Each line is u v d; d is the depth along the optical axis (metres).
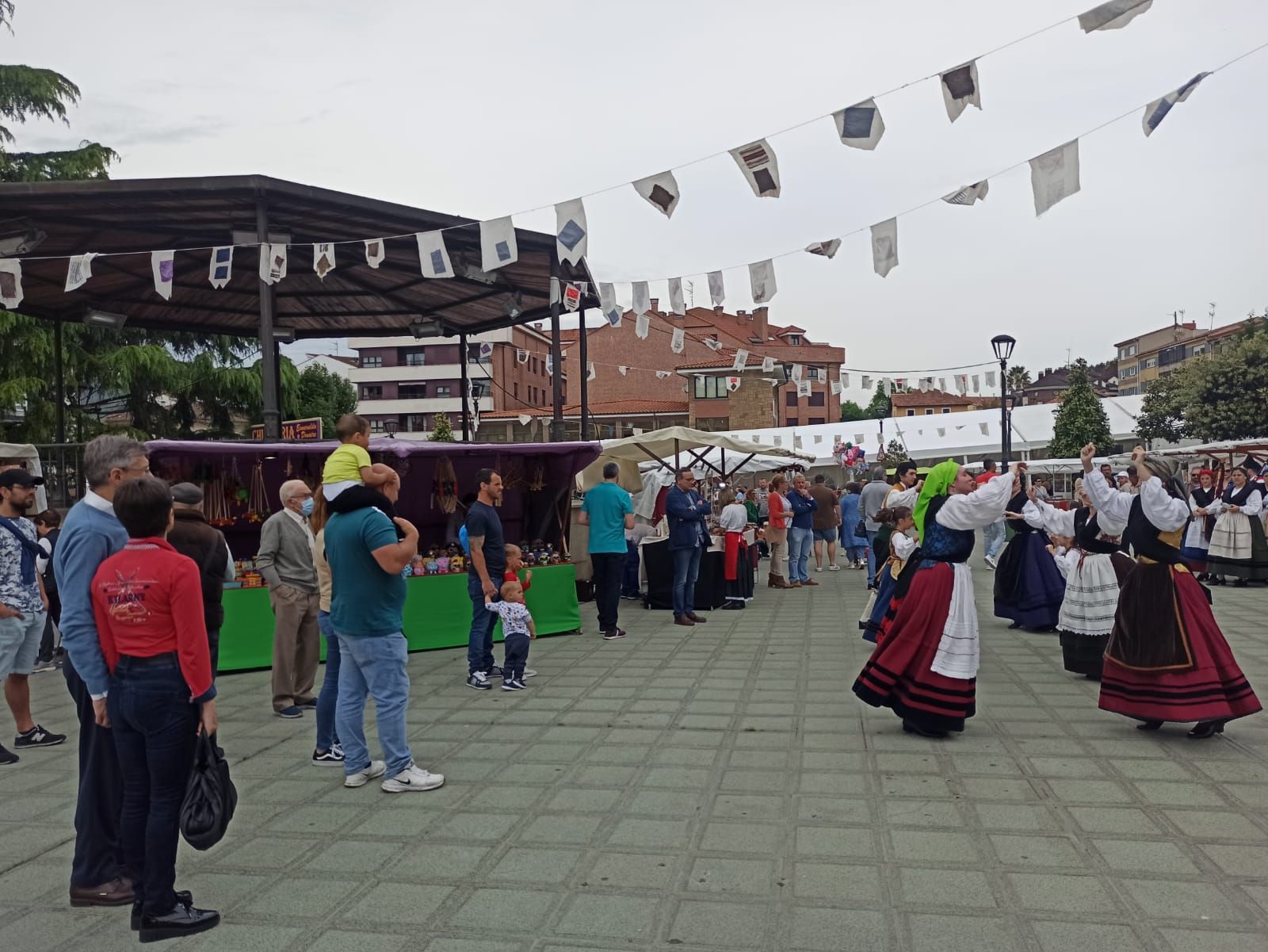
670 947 3.05
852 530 17.00
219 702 6.97
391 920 3.32
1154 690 5.34
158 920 3.24
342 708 4.84
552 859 3.81
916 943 3.02
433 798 4.61
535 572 9.45
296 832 4.21
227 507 9.64
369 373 62.66
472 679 7.09
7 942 3.27
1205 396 32.34
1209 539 13.48
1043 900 3.30
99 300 13.08
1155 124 5.07
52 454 12.27
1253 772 4.70
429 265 8.07
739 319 49.00
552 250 10.95
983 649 8.35
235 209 9.45
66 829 4.41
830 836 3.96
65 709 6.96
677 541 10.13
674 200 6.68
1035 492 9.30
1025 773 4.75
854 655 8.17
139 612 3.18
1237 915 3.15
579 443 10.40
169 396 21.48
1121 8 4.61
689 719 6.00
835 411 54.16
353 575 4.66
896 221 6.49
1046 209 5.38
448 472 10.75
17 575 5.64
